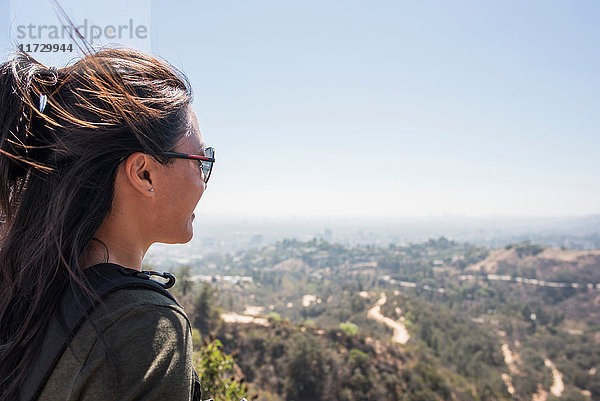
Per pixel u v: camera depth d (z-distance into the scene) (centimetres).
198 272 14375
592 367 6975
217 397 332
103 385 48
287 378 3528
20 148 58
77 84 60
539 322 9881
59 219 55
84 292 53
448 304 11562
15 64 61
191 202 66
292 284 14112
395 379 3819
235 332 4006
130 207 61
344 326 4719
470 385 5044
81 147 57
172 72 69
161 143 60
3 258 59
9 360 54
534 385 6038
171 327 55
